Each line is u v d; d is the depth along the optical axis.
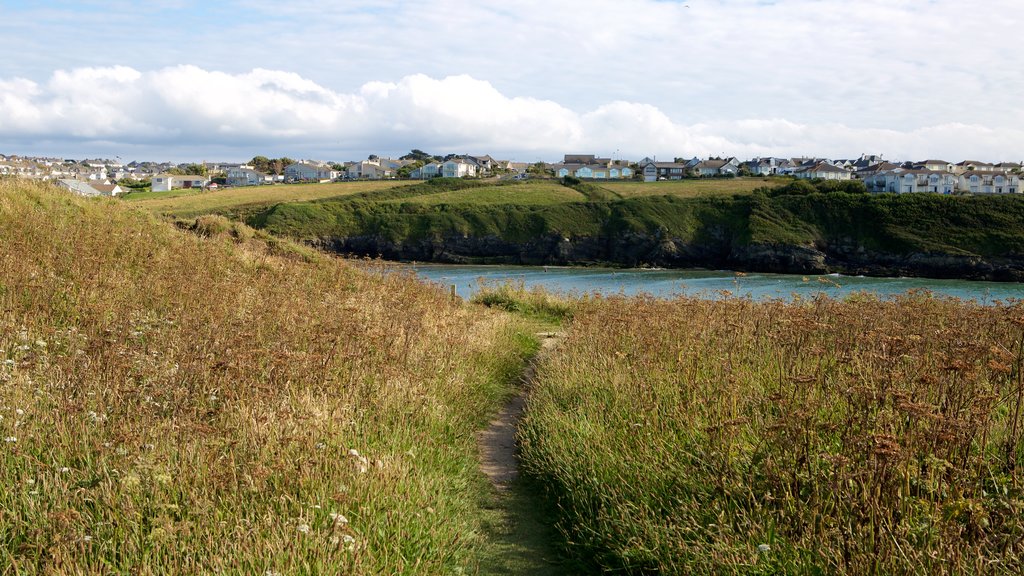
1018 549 4.31
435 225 90.00
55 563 4.30
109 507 4.91
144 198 107.81
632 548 5.35
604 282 59.47
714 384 7.56
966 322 9.85
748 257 78.81
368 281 17.91
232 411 6.73
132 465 5.34
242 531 4.72
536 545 6.10
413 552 5.27
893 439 4.70
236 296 12.43
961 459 5.21
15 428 5.83
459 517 6.31
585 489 6.46
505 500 7.09
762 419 6.52
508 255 87.31
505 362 12.94
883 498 4.82
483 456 8.42
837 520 4.83
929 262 71.19
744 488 5.52
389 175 168.25
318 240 87.31
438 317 13.52
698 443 6.42
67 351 8.31
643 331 10.38
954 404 5.81
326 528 5.02
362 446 6.67
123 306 10.82
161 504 4.92
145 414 6.29
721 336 9.86
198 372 7.39
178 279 12.52
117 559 4.60
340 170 183.00
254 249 18.88
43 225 13.99
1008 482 5.13
